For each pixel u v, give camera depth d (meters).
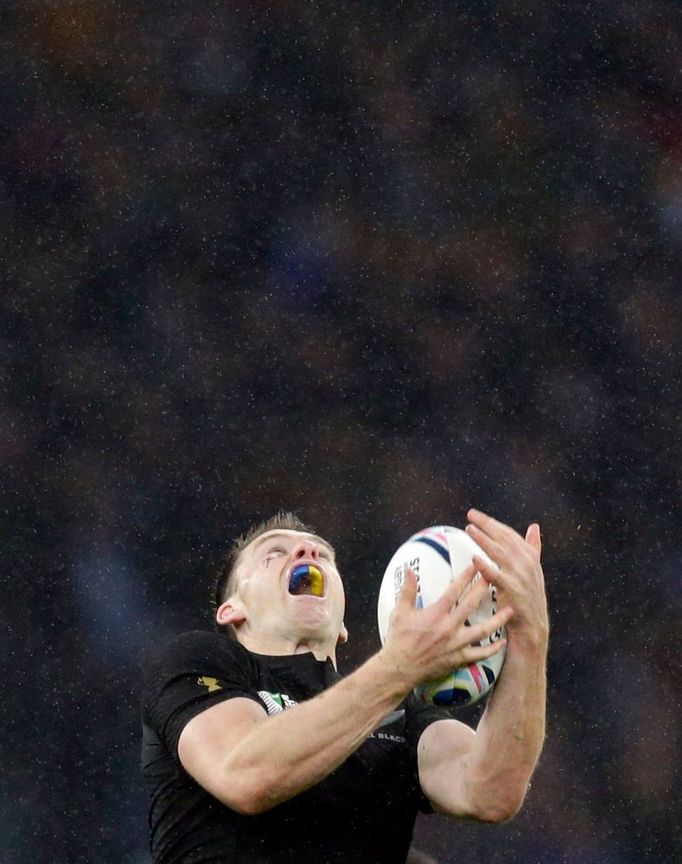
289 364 44.06
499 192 48.06
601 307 45.91
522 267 46.75
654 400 44.19
